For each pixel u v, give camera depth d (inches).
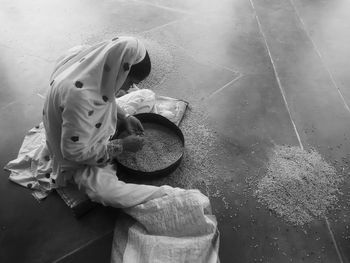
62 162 65.8
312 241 66.2
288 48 116.0
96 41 113.7
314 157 80.7
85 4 133.4
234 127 87.4
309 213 70.4
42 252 62.7
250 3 140.0
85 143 58.4
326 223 69.0
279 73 105.5
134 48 50.8
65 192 69.7
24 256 62.1
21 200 70.2
